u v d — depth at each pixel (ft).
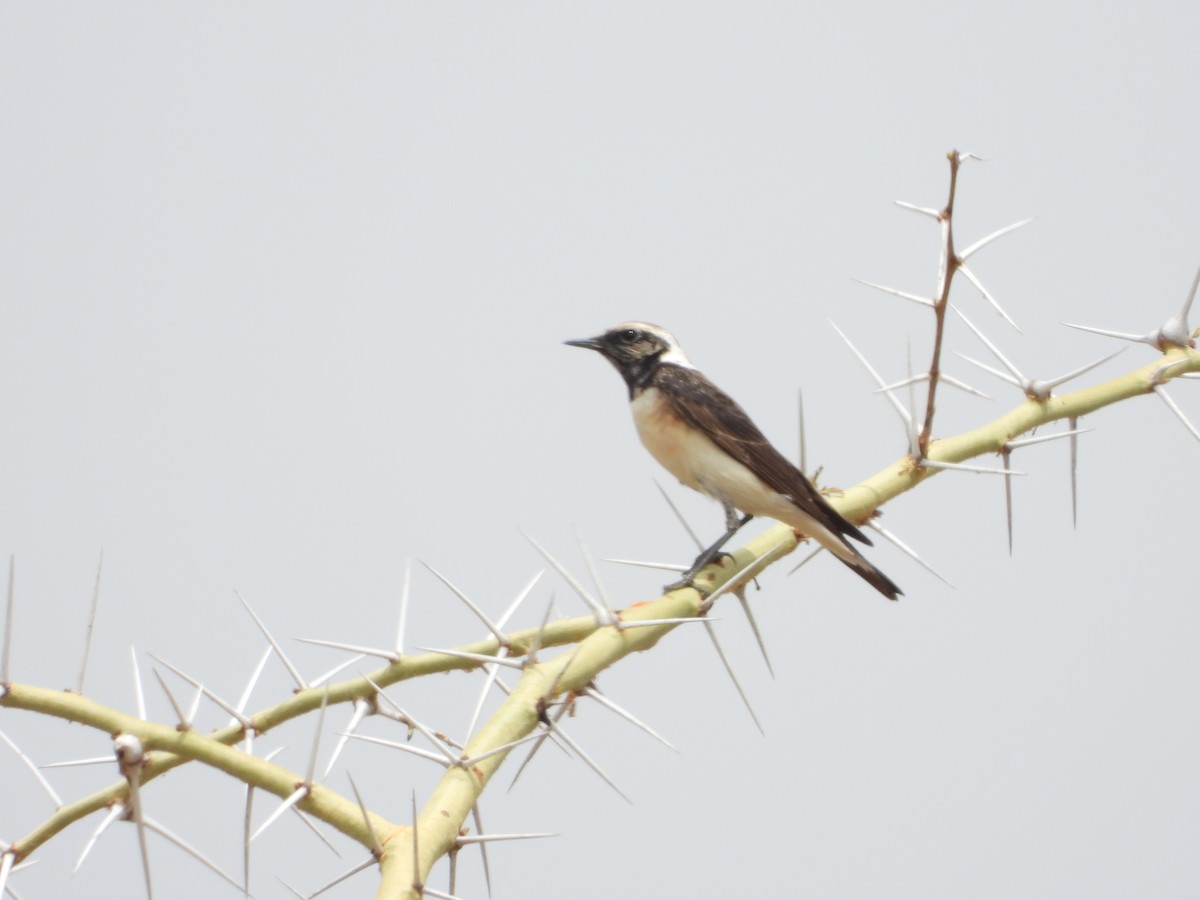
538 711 28.89
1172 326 40.83
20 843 27.71
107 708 27.25
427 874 24.86
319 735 26.17
